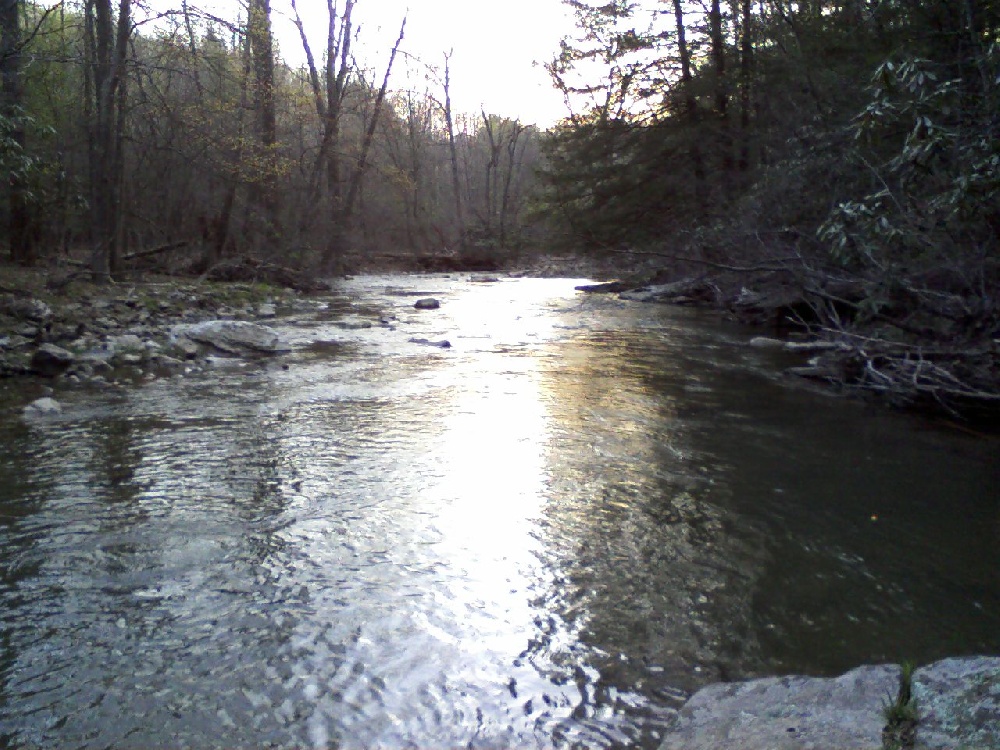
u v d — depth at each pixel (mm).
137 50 24672
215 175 22281
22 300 12594
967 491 5746
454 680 3275
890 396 8438
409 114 52500
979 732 2168
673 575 4324
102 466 6070
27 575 4191
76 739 2885
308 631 3637
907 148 6547
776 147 16484
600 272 35969
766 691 2844
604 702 3145
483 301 21234
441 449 6625
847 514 5266
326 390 9008
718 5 22688
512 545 4660
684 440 7043
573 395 8867
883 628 3793
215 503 5285
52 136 17078
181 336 11734
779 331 14789
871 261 8891
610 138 23844
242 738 2900
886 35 11078
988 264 8102
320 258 28891
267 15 22422
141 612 3803
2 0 14773
